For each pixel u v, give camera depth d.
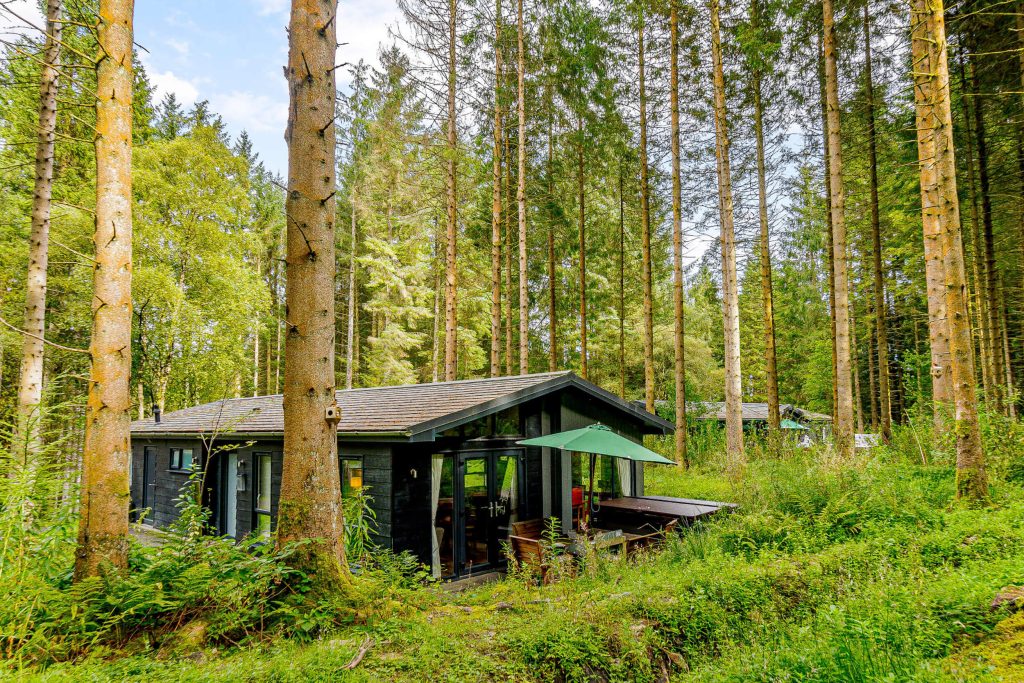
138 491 14.76
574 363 28.38
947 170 7.78
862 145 16.55
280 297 36.34
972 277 18.20
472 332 27.89
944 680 3.16
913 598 4.39
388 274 27.52
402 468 8.48
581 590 6.04
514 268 23.62
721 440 18.62
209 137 21.70
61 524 4.70
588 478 11.54
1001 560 5.08
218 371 22.41
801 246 20.05
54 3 8.96
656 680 4.51
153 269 18.88
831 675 3.47
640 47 17.95
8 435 4.62
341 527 5.31
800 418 26.02
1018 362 20.36
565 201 20.50
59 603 4.07
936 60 7.86
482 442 9.62
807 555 6.20
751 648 4.54
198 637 4.27
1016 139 14.20
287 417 5.18
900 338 29.19
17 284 16.41
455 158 16.47
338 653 4.06
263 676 3.66
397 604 5.32
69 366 18.19
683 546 7.45
